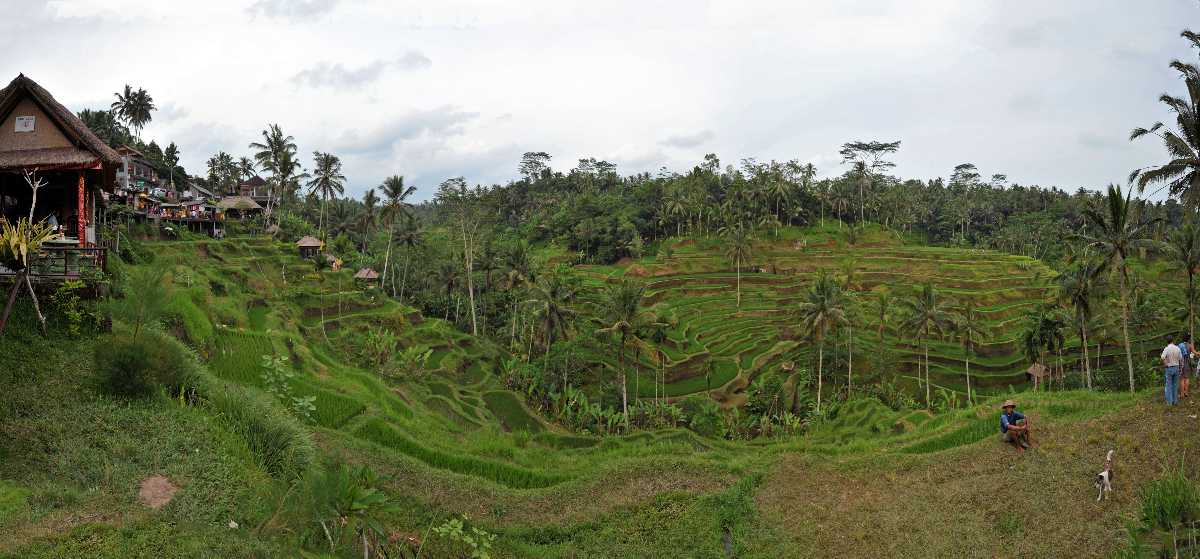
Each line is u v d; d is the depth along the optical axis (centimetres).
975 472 2134
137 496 1430
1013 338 7369
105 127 8462
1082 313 5281
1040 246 11981
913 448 2644
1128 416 2169
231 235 7438
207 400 2019
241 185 10269
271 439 1959
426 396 4506
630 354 6700
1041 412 2558
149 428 1708
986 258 10394
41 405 1638
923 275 9512
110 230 4150
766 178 12650
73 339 1988
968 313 6988
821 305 5881
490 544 1970
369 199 9206
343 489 1467
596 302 8519
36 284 2044
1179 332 6081
